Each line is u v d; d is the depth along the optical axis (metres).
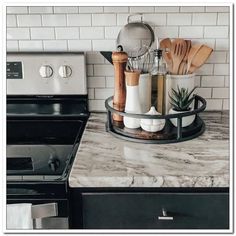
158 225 1.10
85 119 1.57
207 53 1.38
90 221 1.10
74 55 1.50
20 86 1.53
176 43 1.41
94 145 1.24
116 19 1.51
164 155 1.16
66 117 1.57
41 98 1.56
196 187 1.05
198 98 1.44
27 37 1.54
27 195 1.05
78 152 1.19
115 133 1.32
